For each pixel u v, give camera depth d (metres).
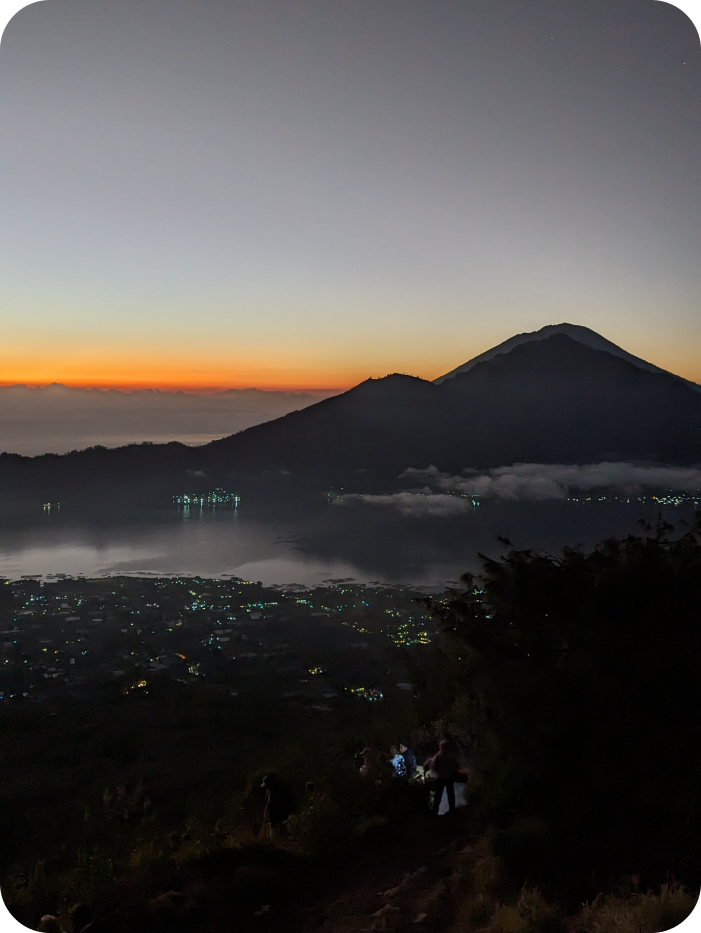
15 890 5.28
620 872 4.14
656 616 4.59
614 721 4.52
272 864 5.12
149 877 4.93
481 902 4.21
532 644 4.88
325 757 8.84
